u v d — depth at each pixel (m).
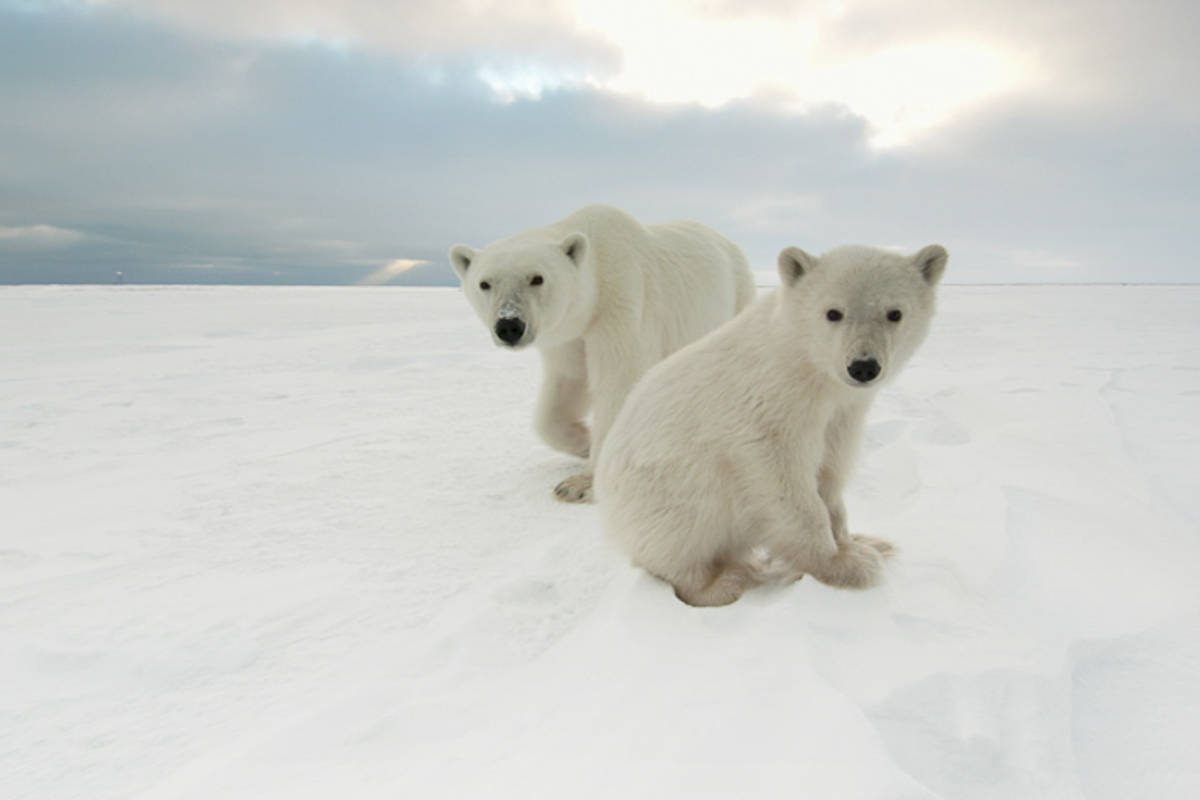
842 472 2.85
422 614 2.64
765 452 2.55
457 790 1.42
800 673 1.75
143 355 11.23
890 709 1.63
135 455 5.18
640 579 2.64
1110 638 2.01
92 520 3.78
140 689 2.16
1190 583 2.41
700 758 1.43
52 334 14.07
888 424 5.33
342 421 6.36
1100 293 32.56
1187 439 4.50
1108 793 1.45
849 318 2.43
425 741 1.71
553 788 1.38
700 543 2.67
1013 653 1.89
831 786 1.29
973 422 5.31
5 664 2.31
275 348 12.22
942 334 13.00
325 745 1.71
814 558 2.54
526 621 2.54
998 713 1.63
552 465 4.82
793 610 2.15
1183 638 2.02
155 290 33.50
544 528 3.61
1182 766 1.52
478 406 7.06
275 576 3.02
